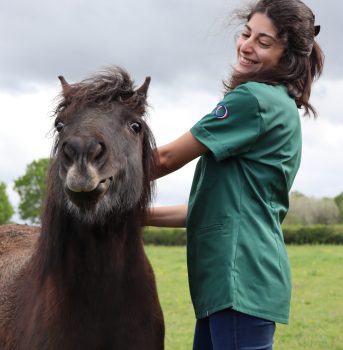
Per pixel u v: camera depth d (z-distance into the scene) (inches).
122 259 126.9
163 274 686.5
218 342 126.3
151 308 132.2
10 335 139.3
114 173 114.5
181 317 438.6
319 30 139.5
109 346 126.2
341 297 525.7
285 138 128.3
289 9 129.6
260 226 125.5
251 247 124.1
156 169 130.8
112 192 116.4
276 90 128.6
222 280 124.4
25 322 131.6
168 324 411.8
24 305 136.3
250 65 133.7
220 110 127.0
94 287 124.8
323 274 681.0
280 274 126.3
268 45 131.0
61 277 125.2
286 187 130.3
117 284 126.3
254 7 134.1
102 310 125.2
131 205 121.8
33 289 133.6
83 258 124.4
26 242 196.5
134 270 129.0
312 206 1515.7
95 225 121.4
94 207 111.8
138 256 129.8
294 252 978.1
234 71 136.9
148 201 131.1
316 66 139.6
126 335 127.0
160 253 979.3
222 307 123.6
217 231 127.3
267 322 125.1
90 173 102.0
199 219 132.3
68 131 114.7
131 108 123.8
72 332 123.6
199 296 131.7
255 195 126.4
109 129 116.7
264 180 126.8
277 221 130.3
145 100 130.0
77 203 108.4
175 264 789.2
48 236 126.1
